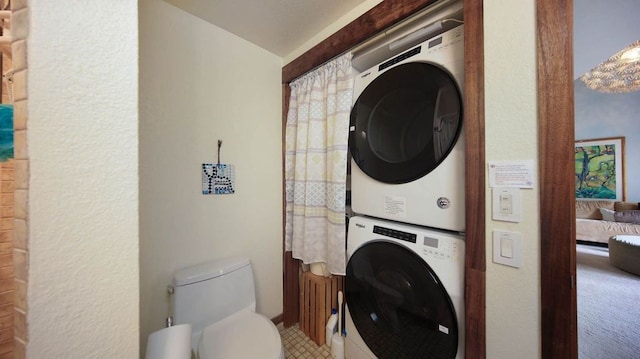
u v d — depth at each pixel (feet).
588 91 13.28
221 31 4.57
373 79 3.82
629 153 12.50
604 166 13.12
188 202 4.18
